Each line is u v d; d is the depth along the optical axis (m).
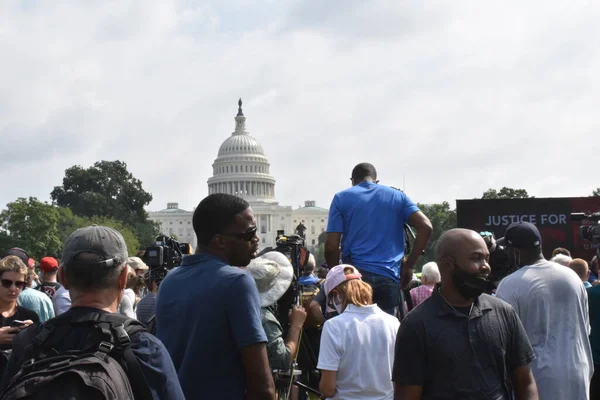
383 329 7.96
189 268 6.16
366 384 7.81
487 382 5.83
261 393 5.63
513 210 20.22
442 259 6.04
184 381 5.68
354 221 9.62
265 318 7.66
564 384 7.77
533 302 7.96
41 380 4.00
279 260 8.21
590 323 9.63
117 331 4.43
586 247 19.98
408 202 9.80
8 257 8.66
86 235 4.72
